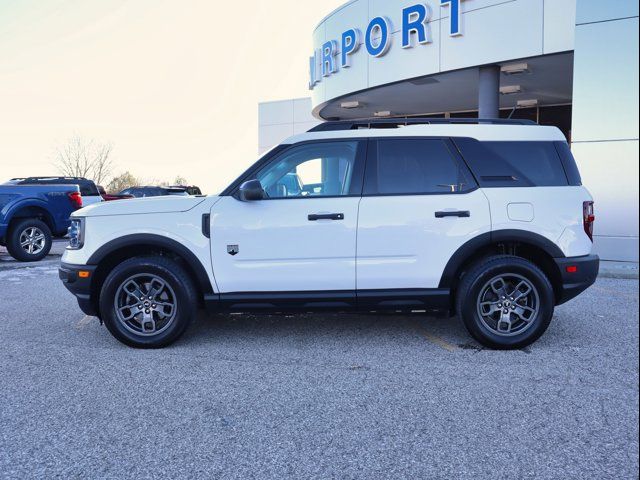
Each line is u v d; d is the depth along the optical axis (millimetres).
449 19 13125
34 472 3049
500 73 13969
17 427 3604
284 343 5441
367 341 5512
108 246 5199
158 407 3908
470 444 3330
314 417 3729
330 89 17750
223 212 5191
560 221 5172
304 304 5203
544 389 4184
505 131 5375
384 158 5305
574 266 5141
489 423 3609
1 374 4605
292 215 5164
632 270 9312
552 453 3209
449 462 3125
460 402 3953
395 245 5156
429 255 5160
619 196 10086
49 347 5387
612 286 8453
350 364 4797
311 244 5152
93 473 3037
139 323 5328
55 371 4668
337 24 16750
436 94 17359
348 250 5156
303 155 5379
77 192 12453
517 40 12180
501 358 4941
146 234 5180
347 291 5195
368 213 5156
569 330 5883
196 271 5180
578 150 10305
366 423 3631
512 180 5246
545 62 12789
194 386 4301
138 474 3027
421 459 3162
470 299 5117
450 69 13336
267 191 5336
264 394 4133
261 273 5176
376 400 4004
